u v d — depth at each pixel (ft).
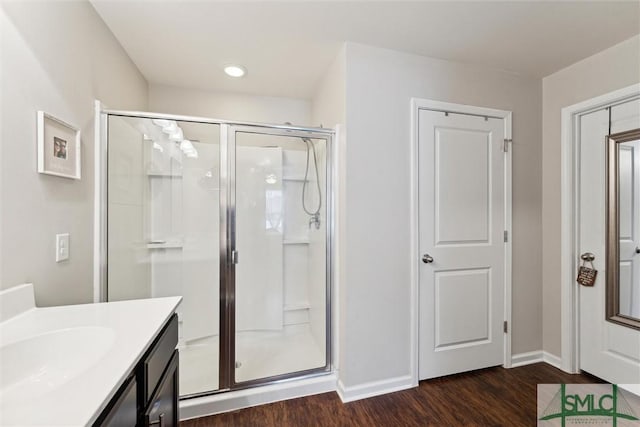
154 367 2.96
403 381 6.24
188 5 4.81
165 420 3.27
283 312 7.57
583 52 6.23
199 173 6.26
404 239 6.28
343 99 5.95
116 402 2.22
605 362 6.29
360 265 5.96
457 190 6.68
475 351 6.86
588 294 6.63
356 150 5.92
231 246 6.24
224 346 5.98
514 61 6.61
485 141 6.89
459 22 5.27
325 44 5.97
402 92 6.23
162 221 6.37
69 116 4.18
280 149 6.97
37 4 3.51
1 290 3.03
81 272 4.56
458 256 6.70
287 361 6.81
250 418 5.35
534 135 7.34
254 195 6.99
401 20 5.21
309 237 7.55
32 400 1.86
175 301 3.82
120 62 5.96
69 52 4.17
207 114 8.21
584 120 6.69
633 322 5.82
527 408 5.60
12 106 3.14
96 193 4.94
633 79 5.68
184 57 6.49
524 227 7.25
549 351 7.25
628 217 5.91
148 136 6.05
